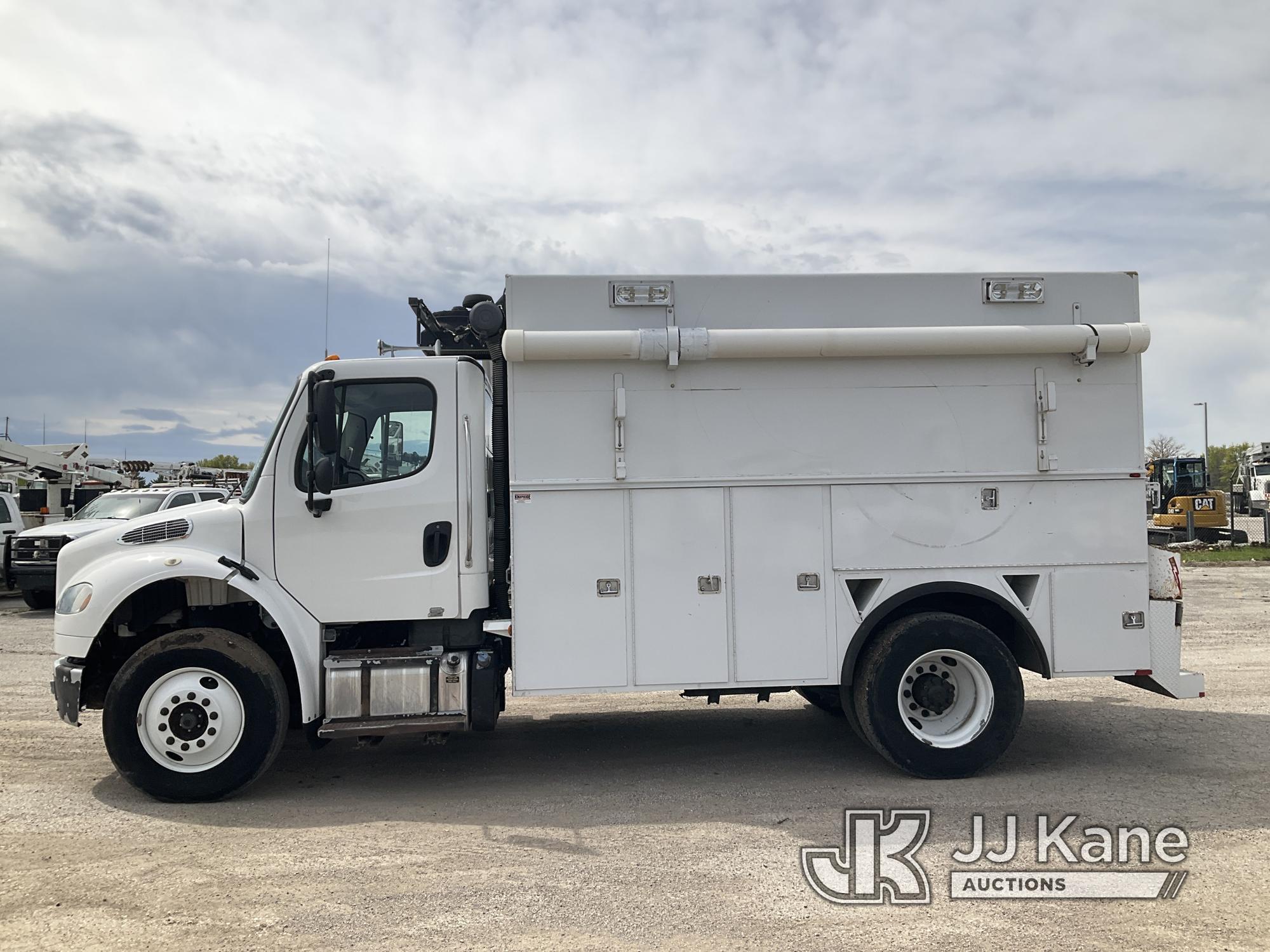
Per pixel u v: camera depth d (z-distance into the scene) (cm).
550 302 562
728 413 566
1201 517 2878
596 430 560
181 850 450
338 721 542
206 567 532
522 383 558
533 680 552
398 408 568
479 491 569
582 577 556
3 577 1695
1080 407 584
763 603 564
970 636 557
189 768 528
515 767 610
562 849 449
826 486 569
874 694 556
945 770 557
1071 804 512
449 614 557
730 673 562
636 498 560
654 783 566
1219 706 768
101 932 358
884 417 573
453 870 421
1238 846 448
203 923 366
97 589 532
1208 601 1456
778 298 574
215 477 2202
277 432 557
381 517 555
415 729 539
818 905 382
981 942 349
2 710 771
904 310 579
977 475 575
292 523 551
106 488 2117
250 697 530
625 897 390
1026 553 575
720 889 399
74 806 525
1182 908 379
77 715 536
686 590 561
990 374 579
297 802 535
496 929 359
